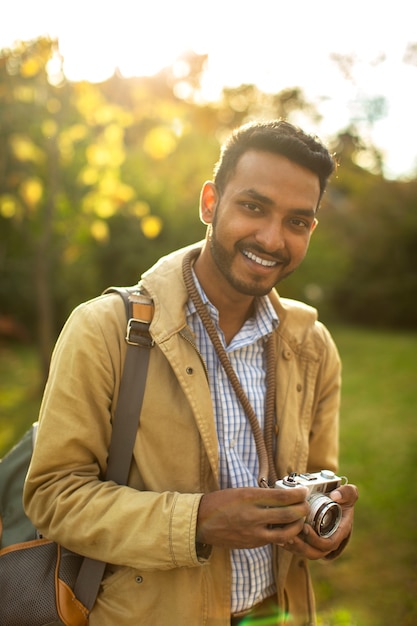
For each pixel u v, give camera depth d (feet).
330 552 5.26
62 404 4.67
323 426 5.93
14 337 40.16
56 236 26.40
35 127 20.57
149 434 4.75
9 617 4.71
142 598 4.66
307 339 5.66
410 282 55.11
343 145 51.98
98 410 4.75
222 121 54.60
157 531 4.36
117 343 4.80
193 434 4.83
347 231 58.54
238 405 5.24
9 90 19.80
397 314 55.93
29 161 21.62
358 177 56.59
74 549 4.65
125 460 4.75
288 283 44.80
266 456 5.12
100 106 20.39
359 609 10.48
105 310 4.85
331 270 46.88
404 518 13.89
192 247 5.43
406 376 31.01
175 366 4.75
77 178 21.93
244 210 4.82
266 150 4.78
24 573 4.83
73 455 4.68
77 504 4.53
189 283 5.08
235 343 5.34
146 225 22.52
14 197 21.61
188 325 5.04
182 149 33.14
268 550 5.31
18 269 34.45
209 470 4.89
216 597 4.83
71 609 4.67
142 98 21.36
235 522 4.31
